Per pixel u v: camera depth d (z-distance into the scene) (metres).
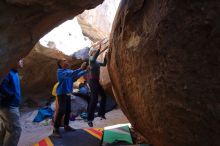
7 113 4.50
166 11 2.77
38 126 8.09
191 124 2.71
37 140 6.49
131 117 4.45
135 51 3.44
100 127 7.29
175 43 2.69
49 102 9.93
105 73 9.28
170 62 2.77
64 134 6.44
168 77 2.83
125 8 3.93
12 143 4.55
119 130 5.95
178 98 2.76
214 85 2.44
